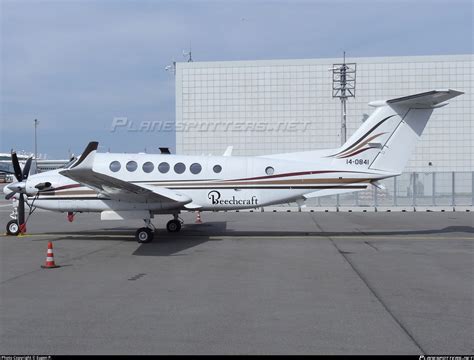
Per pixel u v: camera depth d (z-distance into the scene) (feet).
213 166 48.78
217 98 117.19
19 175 51.06
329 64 114.42
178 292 25.61
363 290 26.02
